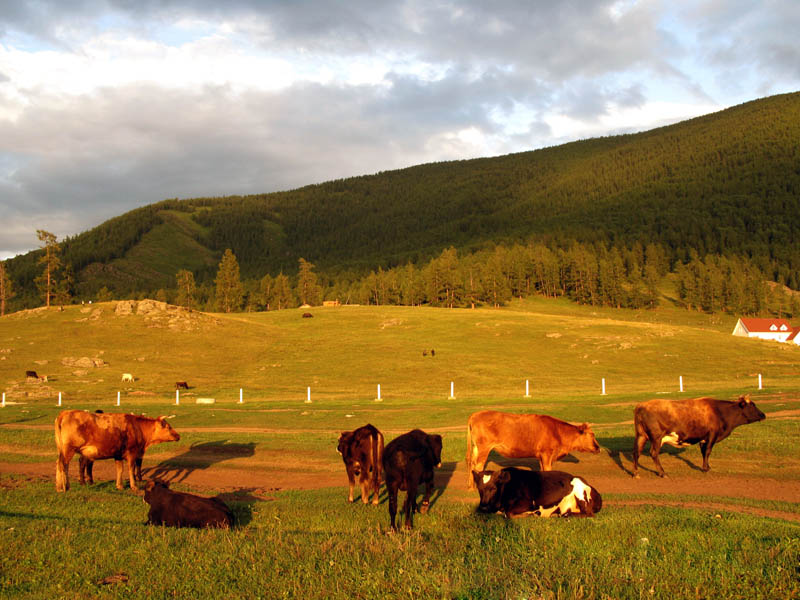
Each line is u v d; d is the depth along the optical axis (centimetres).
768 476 1488
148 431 1488
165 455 2038
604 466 1647
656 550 810
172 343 7775
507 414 1353
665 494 1302
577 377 6247
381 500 1262
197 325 8619
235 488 1535
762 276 19275
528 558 766
